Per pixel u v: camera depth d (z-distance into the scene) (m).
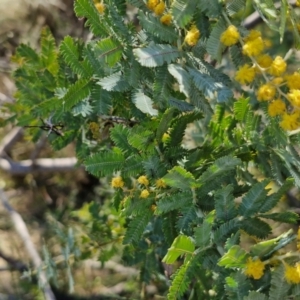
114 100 0.39
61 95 0.40
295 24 0.36
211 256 0.36
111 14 0.36
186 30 0.35
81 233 0.56
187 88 0.35
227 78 0.36
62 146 0.45
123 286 0.70
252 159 0.39
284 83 0.34
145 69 0.37
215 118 0.41
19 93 0.47
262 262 0.34
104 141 0.44
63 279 0.72
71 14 0.74
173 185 0.35
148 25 0.35
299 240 0.35
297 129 0.35
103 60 0.37
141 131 0.35
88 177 0.82
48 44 0.46
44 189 0.83
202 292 0.43
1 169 0.82
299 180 0.37
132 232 0.37
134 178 0.40
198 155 0.37
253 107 0.47
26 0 0.74
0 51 0.76
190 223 0.36
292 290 0.34
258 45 0.34
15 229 0.79
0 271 0.76
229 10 0.35
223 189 0.35
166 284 0.51
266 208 0.36
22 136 0.74
